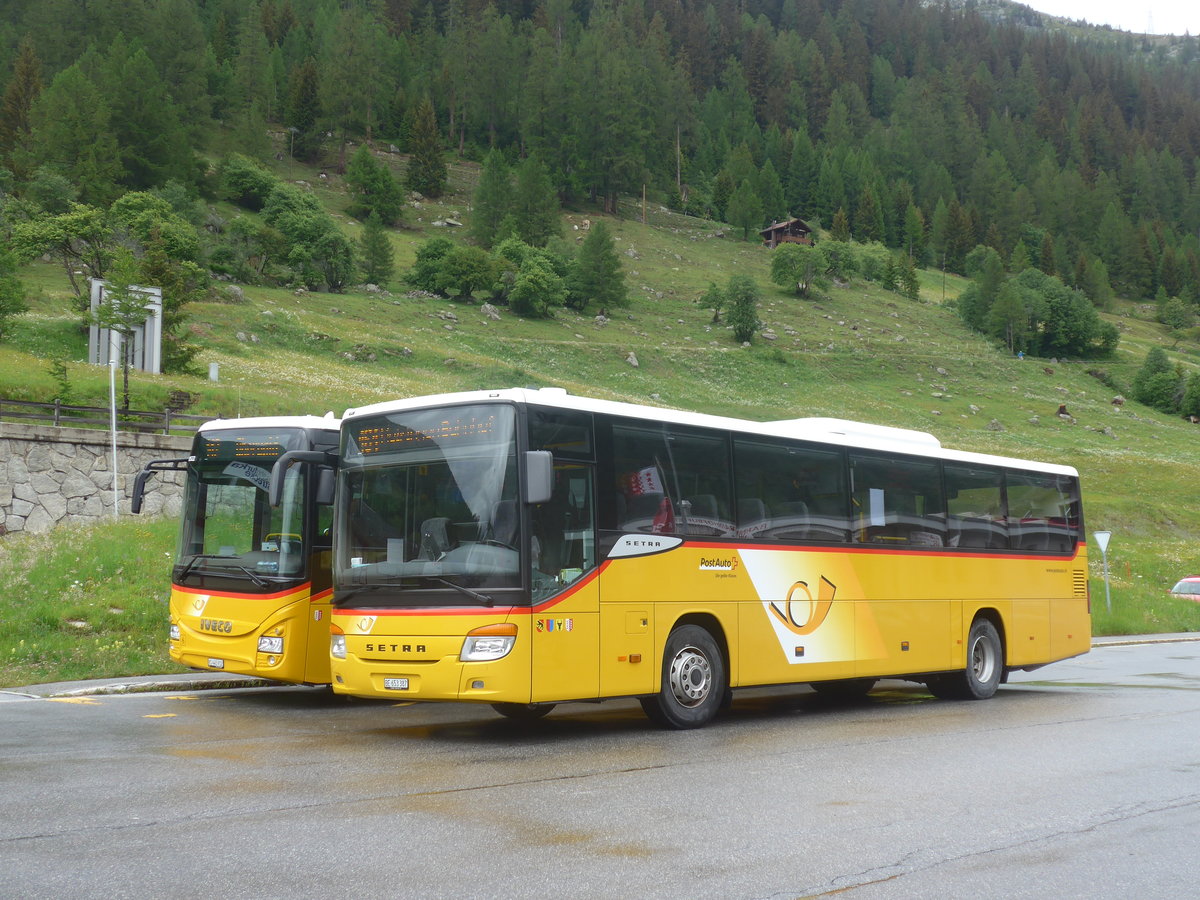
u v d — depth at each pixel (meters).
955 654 15.69
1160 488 77.88
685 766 9.53
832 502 14.12
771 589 13.08
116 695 14.45
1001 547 16.89
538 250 144.25
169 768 9.01
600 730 12.03
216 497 14.48
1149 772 9.45
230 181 155.25
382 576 10.84
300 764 9.38
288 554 13.68
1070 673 20.97
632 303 149.88
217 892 5.54
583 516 11.09
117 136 144.25
